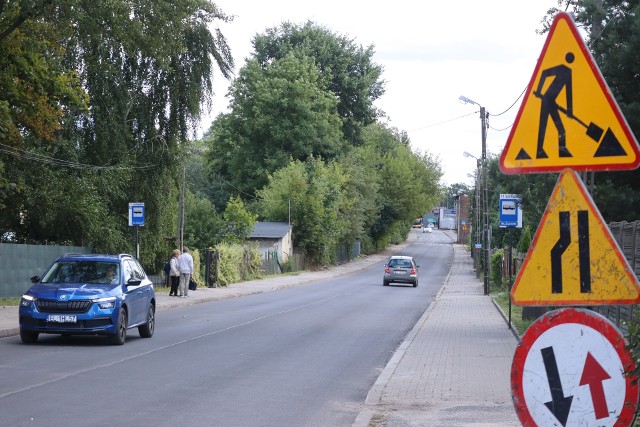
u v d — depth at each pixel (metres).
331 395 11.41
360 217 85.94
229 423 9.16
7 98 23.94
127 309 17.53
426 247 123.88
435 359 15.20
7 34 22.36
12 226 35.50
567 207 4.69
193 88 37.53
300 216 74.25
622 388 4.45
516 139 4.81
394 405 10.41
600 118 4.70
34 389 11.18
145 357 15.20
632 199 16.72
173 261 35.44
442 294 42.81
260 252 61.03
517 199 24.62
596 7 17.44
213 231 53.41
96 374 12.77
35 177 32.69
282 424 9.21
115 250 36.91
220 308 30.33
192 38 37.12
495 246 63.78
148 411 9.74
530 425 4.59
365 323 24.09
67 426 8.73
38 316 16.67
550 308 16.00
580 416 4.51
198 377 12.73
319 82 84.81
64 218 34.97
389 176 105.75
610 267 4.60
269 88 81.00
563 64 4.76
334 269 76.94
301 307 31.14
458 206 144.88
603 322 4.48
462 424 9.09
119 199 38.62
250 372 13.46
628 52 16.34
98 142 35.31
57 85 24.78
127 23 24.59
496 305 31.34
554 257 4.68
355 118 90.06
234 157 83.50
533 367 4.59
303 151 81.69
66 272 18.00
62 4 22.31
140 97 37.59
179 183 40.28
